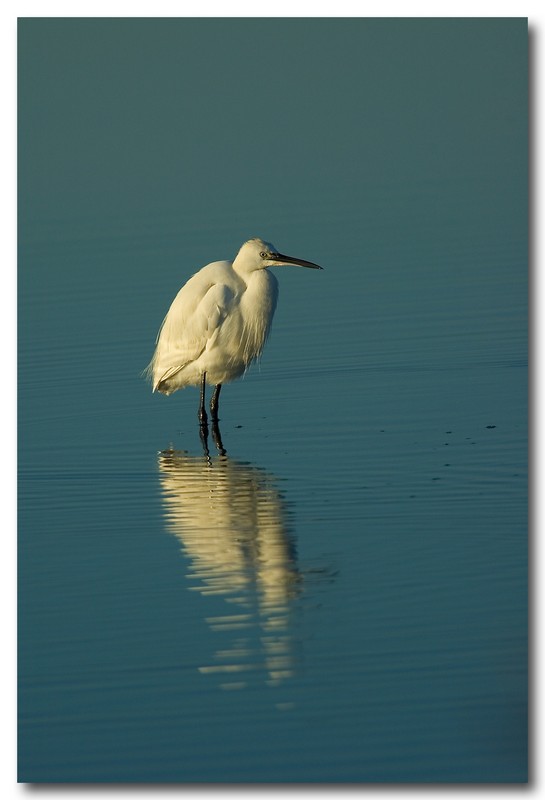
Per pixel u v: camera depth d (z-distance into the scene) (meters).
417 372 17.33
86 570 11.38
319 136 29.08
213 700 8.77
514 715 8.36
